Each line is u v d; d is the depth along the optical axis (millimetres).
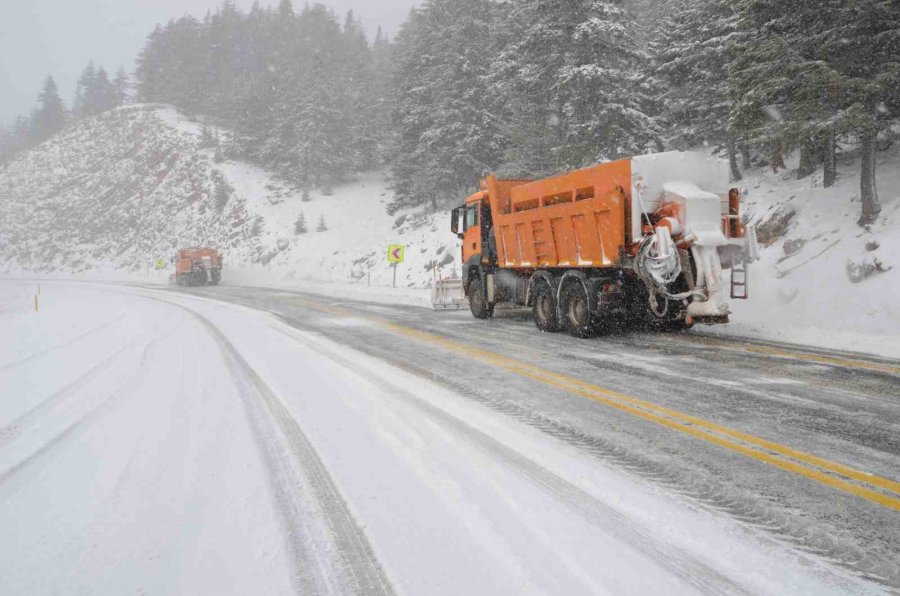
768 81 12008
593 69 20109
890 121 12625
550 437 4219
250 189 58812
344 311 16438
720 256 9062
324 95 55719
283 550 2598
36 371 7918
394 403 5340
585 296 9594
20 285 47406
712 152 24297
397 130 44719
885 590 2219
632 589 2223
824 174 15430
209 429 4621
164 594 2238
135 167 76312
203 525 2877
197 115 90688
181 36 97500
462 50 34344
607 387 5887
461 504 3066
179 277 37812
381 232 41531
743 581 2293
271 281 39625
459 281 16312
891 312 9797
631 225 8867
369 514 2965
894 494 3154
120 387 6461
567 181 10328
